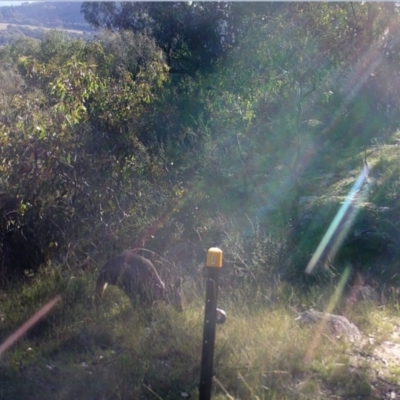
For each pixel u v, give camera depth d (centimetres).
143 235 1020
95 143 1050
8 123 973
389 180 1169
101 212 1025
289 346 592
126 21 2631
